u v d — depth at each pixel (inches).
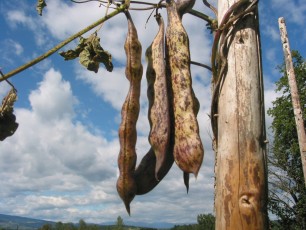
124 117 11.6
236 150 9.6
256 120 9.8
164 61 11.6
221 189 9.6
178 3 12.3
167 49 11.9
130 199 11.5
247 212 9.1
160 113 11.2
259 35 10.7
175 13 12.0
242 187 9.3
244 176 9.4
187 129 10.9
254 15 10.6
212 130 10.5
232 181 9.4
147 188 11.9
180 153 10.7
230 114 9.9
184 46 11.6
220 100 10.3
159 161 11.0
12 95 12.0
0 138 12.1
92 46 12.2
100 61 12.3
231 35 10.5
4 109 11.9
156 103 11.3
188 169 10.6
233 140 9.7
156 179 11.0
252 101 9.9
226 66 10.3
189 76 11.4
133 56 11.7
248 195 9.3
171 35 11.8
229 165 9.6
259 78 10.2
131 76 11.7
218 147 10.0
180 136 10.9
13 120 12.2
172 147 11.3
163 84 11.3
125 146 11.5
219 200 9.6
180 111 11.1
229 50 10.4
